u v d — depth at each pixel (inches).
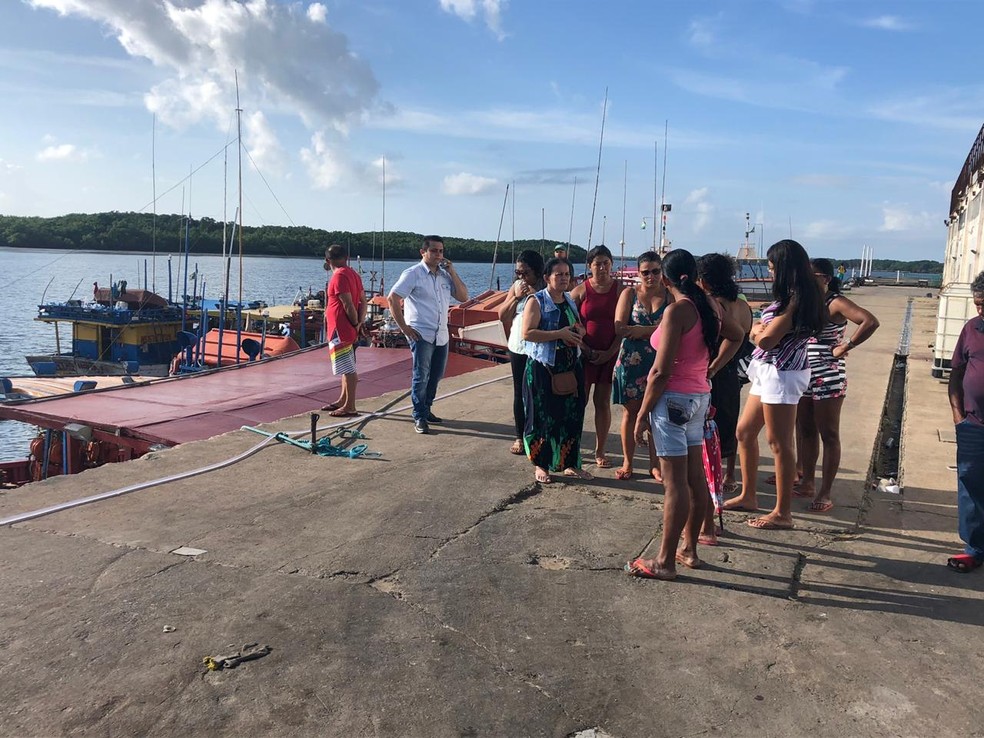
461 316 603.5
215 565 159.6
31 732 102.2
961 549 179.8
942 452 275.4
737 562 171.2
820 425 204.8
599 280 239.5
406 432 293.6
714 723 110.2
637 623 140.6
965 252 859.4
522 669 123.1
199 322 1300.4
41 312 1298.0
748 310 192.9
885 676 123.7
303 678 117.3
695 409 155.7
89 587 146.8
